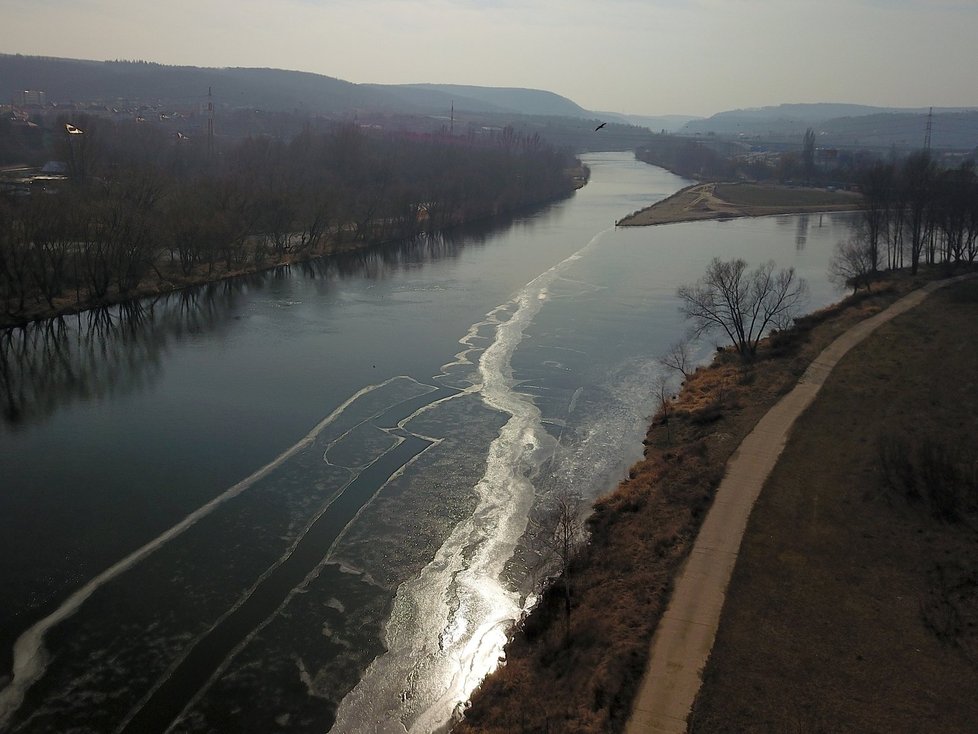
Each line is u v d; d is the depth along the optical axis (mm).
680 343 73000
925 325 70938
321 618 33750
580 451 50000
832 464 43812
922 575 33188
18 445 50125
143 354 69188
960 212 96438
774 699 26406
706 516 38625
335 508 42719
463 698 29359
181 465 47406
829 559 34656
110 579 36094
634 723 25469
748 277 90312
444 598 35250
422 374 64062
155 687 29672
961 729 24938
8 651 31391
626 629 30391
